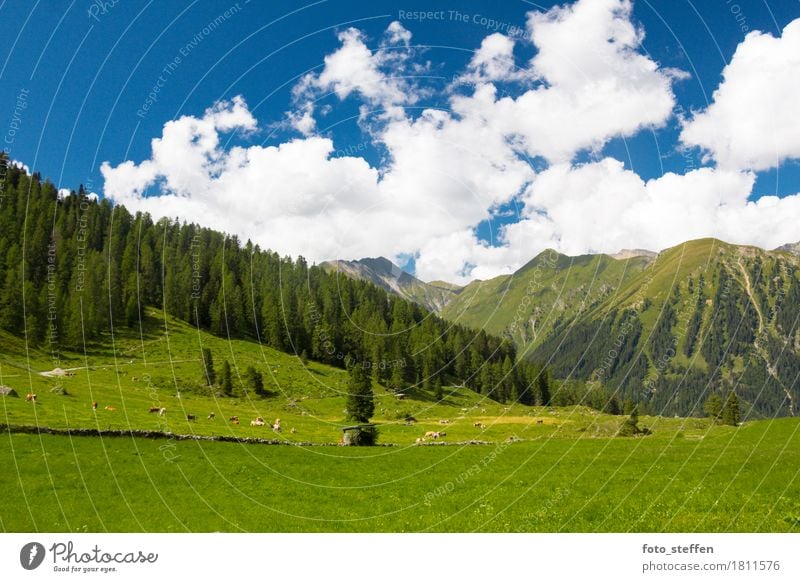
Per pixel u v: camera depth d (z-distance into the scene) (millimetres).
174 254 164750
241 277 162125
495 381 135625
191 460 39688
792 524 21516
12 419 46625
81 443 41281
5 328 103750
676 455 40781
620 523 23016
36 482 31406
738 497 26031
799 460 35219
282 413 93562
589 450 46062
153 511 27062
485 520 24672
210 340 136500
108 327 125000
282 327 139625
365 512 27516
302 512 27594
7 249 134625
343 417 95562
